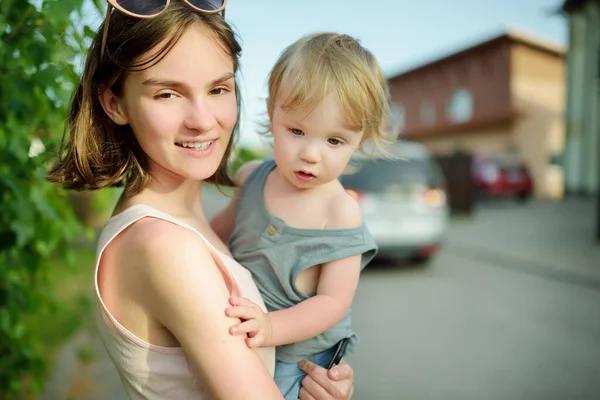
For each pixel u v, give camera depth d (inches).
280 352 50.1
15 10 61.7
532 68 821.2
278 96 49.9
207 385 38.2
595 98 665.6
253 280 49.4
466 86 895.7
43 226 79.6
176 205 47.8
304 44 50.4
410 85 1027.3
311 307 47.4
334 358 50.8
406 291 261.6
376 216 292.8
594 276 289.1
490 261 330.3
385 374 164.2
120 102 43.4
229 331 38.5
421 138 997.8
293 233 50.0
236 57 44.9
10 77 65.5
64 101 67.1
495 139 831.7
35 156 64.1
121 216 41.9
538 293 258.1
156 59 39.8
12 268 80.1
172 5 40.7
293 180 49.9
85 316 186.7
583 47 673.6
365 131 51.9
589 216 528.1
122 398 128.6
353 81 47.8
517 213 571.5
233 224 58.1
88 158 44.6
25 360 84.6
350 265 49.6
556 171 799.7
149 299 38.5
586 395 150.6
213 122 41.7
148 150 42.8
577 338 196.7
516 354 180.5
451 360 175.6
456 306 236.7
